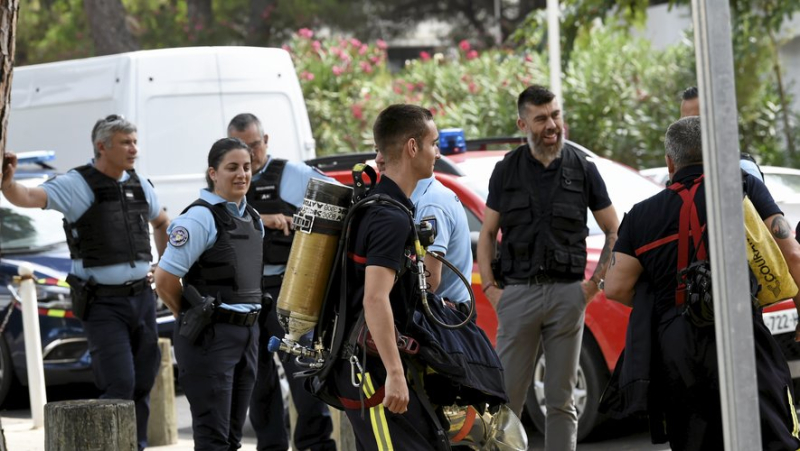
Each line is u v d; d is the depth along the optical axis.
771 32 42.03
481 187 20.67
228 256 14.95
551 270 15.30
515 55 44.66
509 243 15.55
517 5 82.00
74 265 17.31
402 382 10.40
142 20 62.75
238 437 15.70
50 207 16.94
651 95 40.66
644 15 41.09
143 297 17.47
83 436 13.76
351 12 68.69
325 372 10.98
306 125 31.31
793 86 43.94
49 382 23.27
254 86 30.52
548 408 15.58
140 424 17.69
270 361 16.94
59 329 23.12
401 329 10.79
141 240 17.42
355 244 10.79
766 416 11.20
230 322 14.98
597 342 18.52
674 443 11.49
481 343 11.15
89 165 17.41
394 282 10.71
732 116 8.24
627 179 21.78
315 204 10.88
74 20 62.16
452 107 41.62
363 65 44.09
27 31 62.41
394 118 11.08
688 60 40.84
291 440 18.52
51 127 30.67
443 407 11.18
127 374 17.11
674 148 11.63
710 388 11.20
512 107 40.72
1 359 23.69
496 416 11.49
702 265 11.11
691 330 11.20
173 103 29.56
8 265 23.81
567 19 39.22
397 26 79.38
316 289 10.95
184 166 29.55
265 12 64.88
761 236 11.40
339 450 17.56
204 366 14.85
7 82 14.20
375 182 11.23
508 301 15.55
